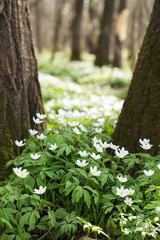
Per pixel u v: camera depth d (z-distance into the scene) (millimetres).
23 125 3766
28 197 2877
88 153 2996
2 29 3518
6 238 2545
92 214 2949
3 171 3406
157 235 2508
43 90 10172
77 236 2801
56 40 29750
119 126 3777
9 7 3535
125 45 29625
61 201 3070
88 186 2742
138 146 3537
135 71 3674
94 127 4211
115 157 3221
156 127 3443
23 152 3303
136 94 3598
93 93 11984
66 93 10055
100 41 21234
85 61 24969
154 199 2861
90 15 28312
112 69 18375
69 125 3771
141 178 3086
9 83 3604
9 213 2568
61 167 3213
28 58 3910
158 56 3422
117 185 2893
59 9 32344
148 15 10727
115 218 2678
